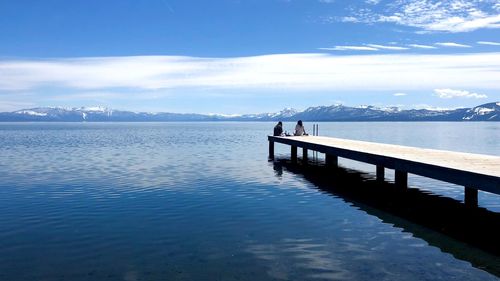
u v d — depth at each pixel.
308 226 14.34
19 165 32.81
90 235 13.35
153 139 77.44
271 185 22.77
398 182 18.91
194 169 29.88
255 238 12.95
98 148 51.97
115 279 9.88
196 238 12.98
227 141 69.00
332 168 29.48
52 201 18.67
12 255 11.52
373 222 14.82
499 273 9.97
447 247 11.96
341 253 11.48
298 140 32.41
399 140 70.44
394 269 10.27
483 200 18.36
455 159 17.75
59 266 10.70
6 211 16.73
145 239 12.90
